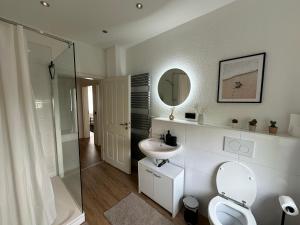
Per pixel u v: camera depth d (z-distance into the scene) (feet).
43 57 7.40
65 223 5.16
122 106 8.76
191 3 5.24
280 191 4.15
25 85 4.18
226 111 5.59
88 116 17.06
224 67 5.46
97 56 9.59
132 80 9.25
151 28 7.06
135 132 9.50
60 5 5.31
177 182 5.76
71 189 7.02
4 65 3.85
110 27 6.96
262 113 4.82
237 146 4.77
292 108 4.30
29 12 5.73
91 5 5.32
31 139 4.40
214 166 5.38
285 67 4.34
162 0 5.07
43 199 4.76
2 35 3.81
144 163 6.70
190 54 6.47
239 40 5.12
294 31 4.15
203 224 5.48
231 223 4.62
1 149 3.97
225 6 5.35
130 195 6.94
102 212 5.94
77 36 7.92
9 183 4.15
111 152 9.88
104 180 8.21
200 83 6.25
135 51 9.07
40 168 4.68
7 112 3.93
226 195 4.92
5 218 4.06
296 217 4.03
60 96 7.55
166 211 6.01
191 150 5.96
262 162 4.36
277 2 4.35
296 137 3.93
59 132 8.01
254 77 4.83
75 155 6.64
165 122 6.79
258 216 4.57
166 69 7.46
